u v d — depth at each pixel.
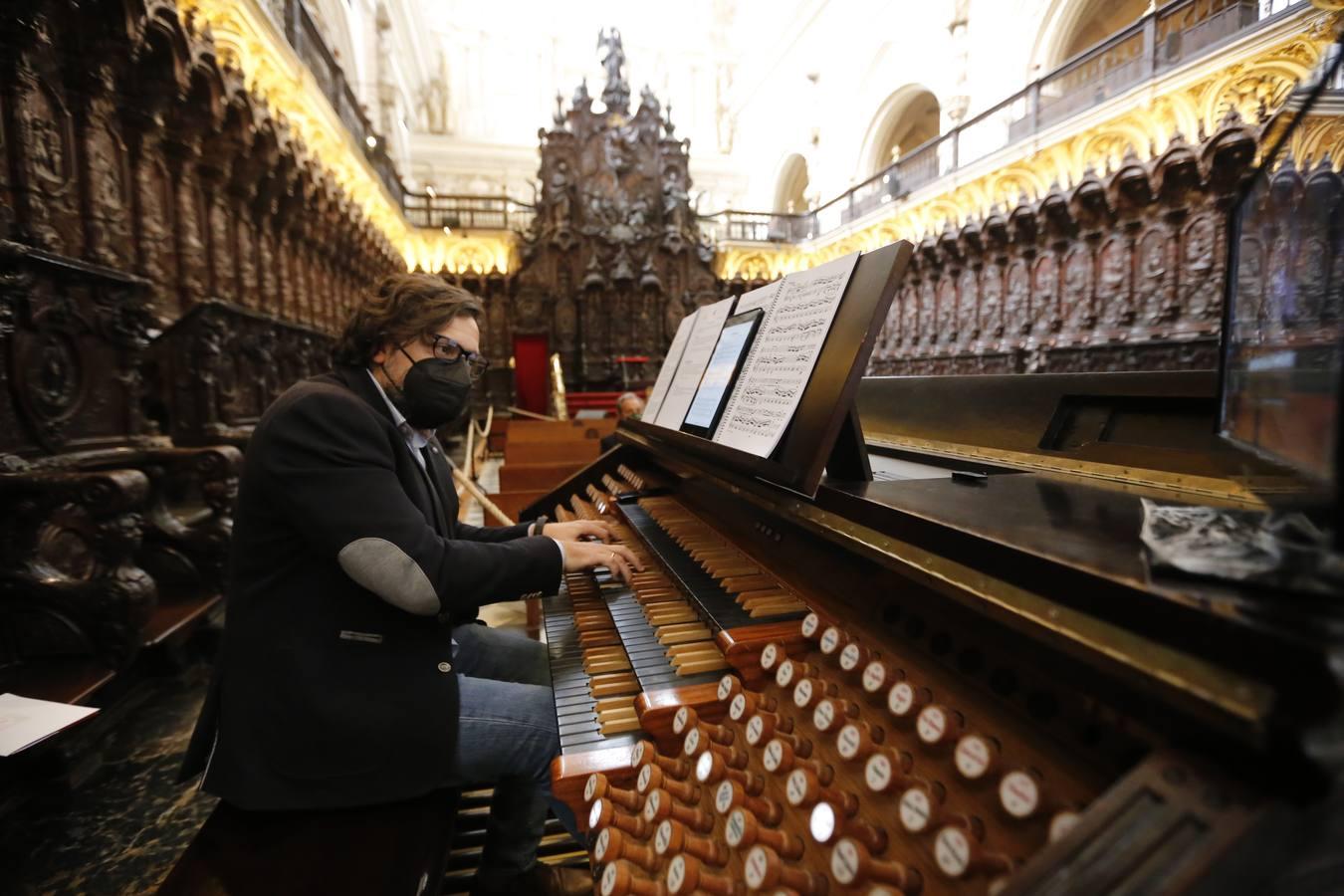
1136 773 0.54
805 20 19.89
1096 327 10.94
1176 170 9.35
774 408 1.33
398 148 18.47
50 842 1.81
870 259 1.24
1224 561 0.58
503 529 1.92
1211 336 9.27
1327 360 0.57
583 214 17.03
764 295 1.65
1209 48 8.62
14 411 2.57
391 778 1.24
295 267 8.07
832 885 0.74
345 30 13.62
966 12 13.97
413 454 1.50
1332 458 0.55
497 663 1.86
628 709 1.20
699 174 25.52
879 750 0.82
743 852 0.81
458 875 1.61
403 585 1.20
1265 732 0.46
